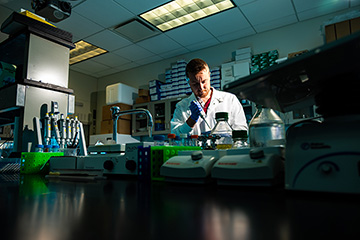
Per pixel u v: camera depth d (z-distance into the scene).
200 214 0.38
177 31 3.93
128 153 0.99
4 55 1.96
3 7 3.23
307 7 3.35
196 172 0.70
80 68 5.39
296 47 3.73
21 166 1.34
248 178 0.60
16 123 1.62
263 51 3.98
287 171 0.53
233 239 0.27
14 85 1.60
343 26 2.91
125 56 4.83
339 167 0.46
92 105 5.80
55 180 0.97
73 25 3.67
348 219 0.32
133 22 3.61
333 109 0.54
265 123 0.87
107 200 0.51
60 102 1.83
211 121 1.96
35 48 1.75
